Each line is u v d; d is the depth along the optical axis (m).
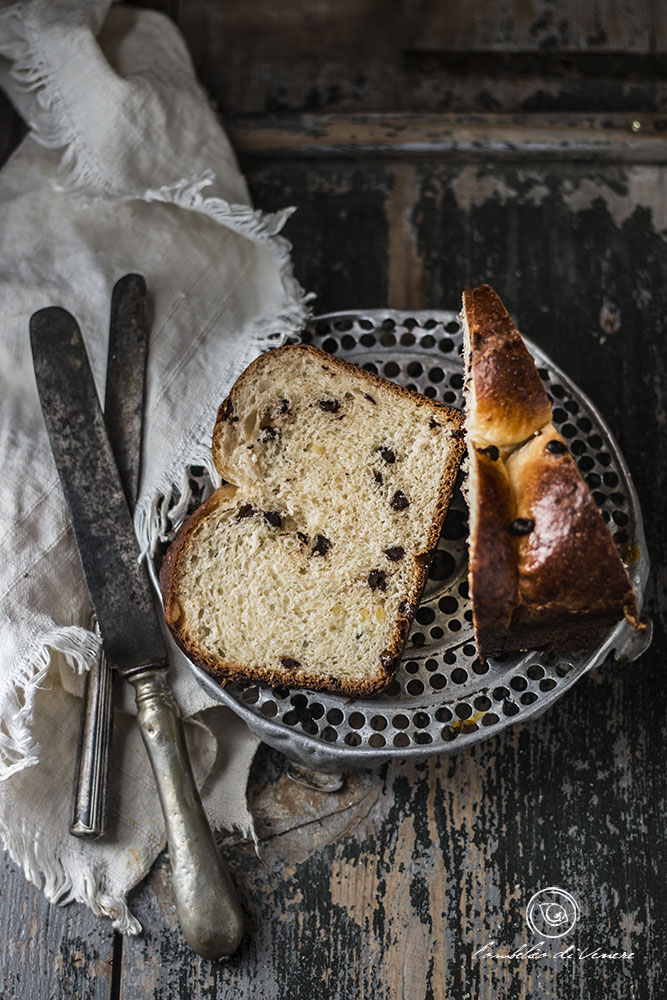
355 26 0.67
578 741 0.57
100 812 0.54
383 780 0.57
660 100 0.66
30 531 0.56
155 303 0.59
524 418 0.51
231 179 0.63
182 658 0.56
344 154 0.65
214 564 0.54
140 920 0.56
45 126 0.62
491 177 0.65
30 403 0.58
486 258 0.64
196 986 0.55
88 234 0.61
